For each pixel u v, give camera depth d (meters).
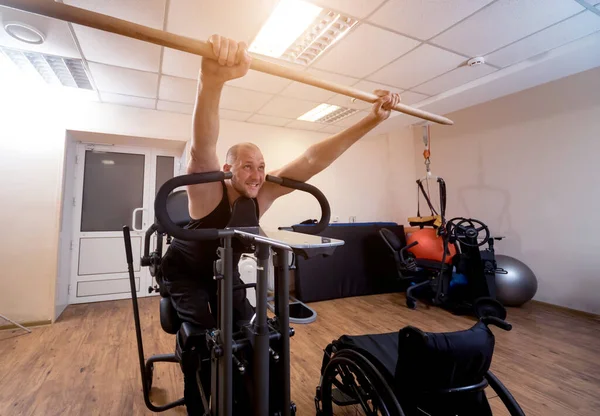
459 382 1.19
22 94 3.08
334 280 3.95
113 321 3.11
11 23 2.08
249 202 1.09
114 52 2.45
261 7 1.99
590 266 3.18
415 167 5.33
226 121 4.20
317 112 4.06
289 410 1.03
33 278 3.03
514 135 3.87
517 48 2.62
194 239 0.92
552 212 3.49
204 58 0.79
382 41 2.45
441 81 3.21
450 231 3.41
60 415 1.66
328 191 4.86
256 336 0.97
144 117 3.66
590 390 1.88
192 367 1.18
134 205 4.03
